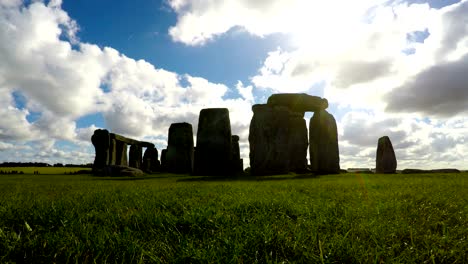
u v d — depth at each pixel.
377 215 3.42
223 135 27.98
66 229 2.66
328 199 5.05
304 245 2.14
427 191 6.39
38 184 11.59
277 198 4.93
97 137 36.78
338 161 31.58
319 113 32.44
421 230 2.72
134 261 1.96
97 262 1.93
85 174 32.09
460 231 2.64
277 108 28.88
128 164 44.06
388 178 15.28
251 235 2.39
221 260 1.93
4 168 56.09
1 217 3.20
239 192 6.31
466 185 8.47
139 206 4.05
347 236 2.50
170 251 2.08
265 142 28.31
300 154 31.83
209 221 2.93
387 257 1.97
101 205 4.18
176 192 6.38
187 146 37.03
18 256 2.05
